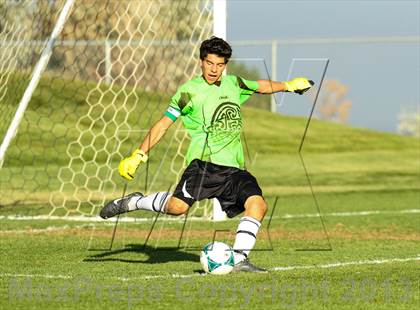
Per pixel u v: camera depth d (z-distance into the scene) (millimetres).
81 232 32156
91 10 55844
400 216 38156
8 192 45688
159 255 26375
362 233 32312
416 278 21656
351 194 48281
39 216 37062
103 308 18188
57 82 67188
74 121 63688
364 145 72062
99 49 67750
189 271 22922
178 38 48438
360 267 23703
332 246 28609
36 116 63938
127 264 24328
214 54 21562
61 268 23562
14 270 23234
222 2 36594
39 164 56156
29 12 40719
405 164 64125
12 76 40562
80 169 54312
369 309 18000
